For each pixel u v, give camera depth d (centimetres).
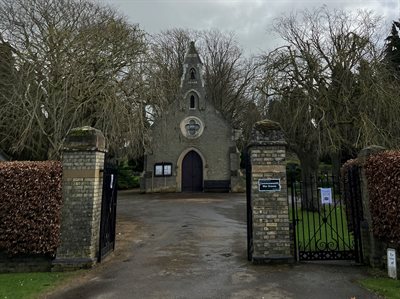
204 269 648
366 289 520
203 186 2708
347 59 1480
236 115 3597
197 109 2816
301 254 711
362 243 685
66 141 718
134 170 3384
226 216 1398
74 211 698
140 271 643
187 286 549
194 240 928
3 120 1303
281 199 705
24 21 1362
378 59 1494
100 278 605
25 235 673
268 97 1531
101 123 1375
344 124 1477
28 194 684
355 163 723
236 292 517
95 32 1444
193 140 2769
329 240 870
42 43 1353
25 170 689
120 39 1499
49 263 680
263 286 544
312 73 1479
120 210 1642
